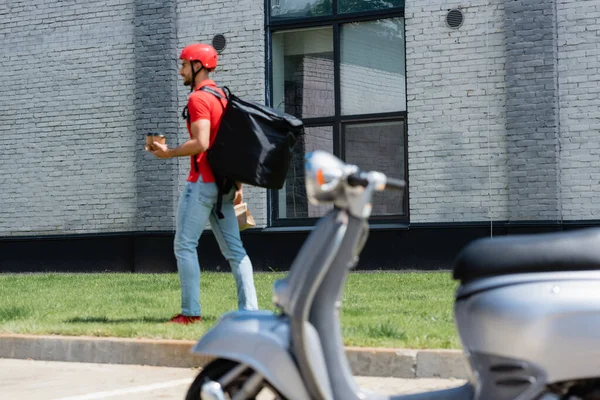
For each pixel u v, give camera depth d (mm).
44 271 15945
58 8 16062
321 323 3807
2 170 16391
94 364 7184
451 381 6207
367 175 3713
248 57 14914
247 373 4000
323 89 14805
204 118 7582
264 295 10102
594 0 13031
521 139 13312
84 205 15859
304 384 3738
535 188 13234
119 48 15672
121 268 15445
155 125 15328
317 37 14844
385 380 6309
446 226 13680
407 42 14000
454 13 13734
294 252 14438
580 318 3648
